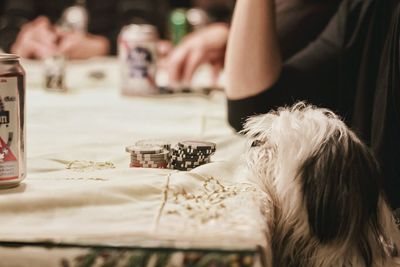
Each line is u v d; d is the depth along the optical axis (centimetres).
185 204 72
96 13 302
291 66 121
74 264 60
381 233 82
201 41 187
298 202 79
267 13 117
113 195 73
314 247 79
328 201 78
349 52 117
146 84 162
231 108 120
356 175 79
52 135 114
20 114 76
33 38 239
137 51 160
